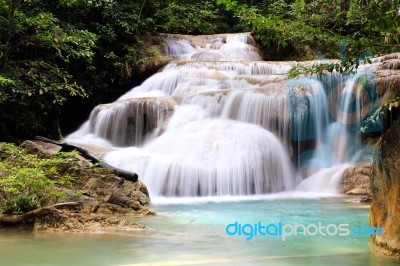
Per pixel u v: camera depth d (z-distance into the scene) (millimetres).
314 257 4324
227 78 13039
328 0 6594
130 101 11977
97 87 14266
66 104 13945
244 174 9477
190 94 12047
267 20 4844
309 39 4875
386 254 4277
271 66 14109
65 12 14164
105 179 6977
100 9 14867
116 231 5391
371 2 4316
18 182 5926
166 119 11516
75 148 8258
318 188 9844
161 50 16438
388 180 4262
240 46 17641
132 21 15852
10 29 10492
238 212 6984
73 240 4945
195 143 9852
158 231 5445
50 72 11508
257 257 4316
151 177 8984
